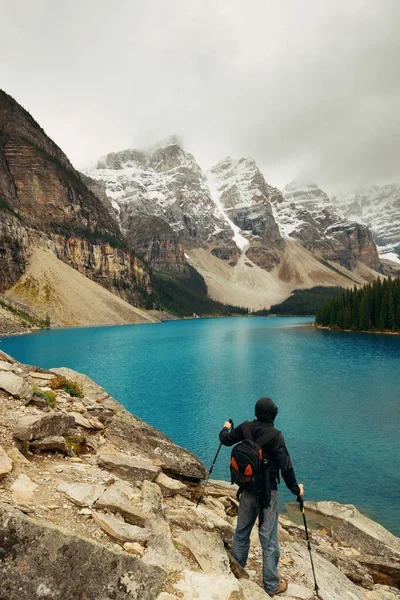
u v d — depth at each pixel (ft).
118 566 16.30
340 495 69.41
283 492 70.59
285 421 116.06
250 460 20.38
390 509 64.23
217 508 33.22
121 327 584.40
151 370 207.41
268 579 20.68
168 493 29.19
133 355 264.93
